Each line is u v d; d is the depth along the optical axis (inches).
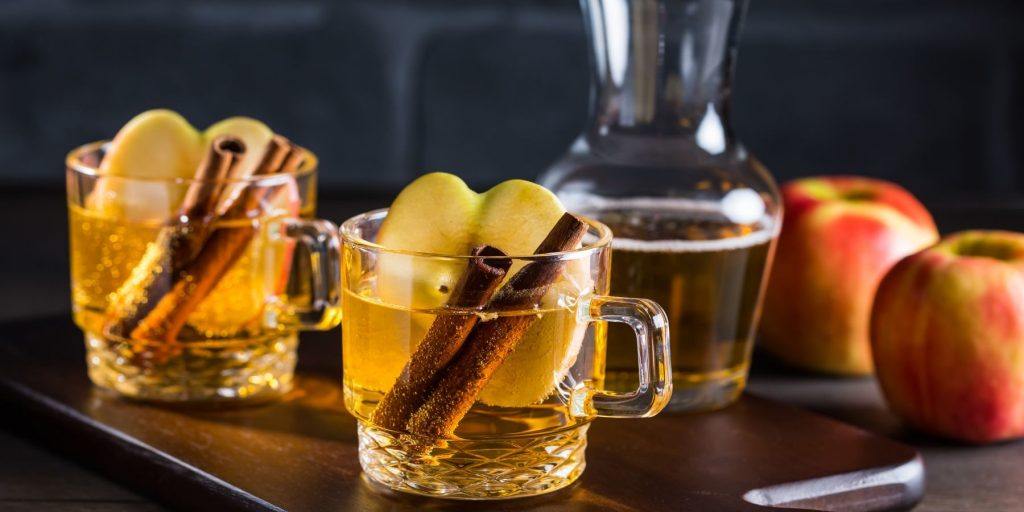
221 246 27.8
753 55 55.8
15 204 45.0
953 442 30.3
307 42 54.9
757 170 30.2
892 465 27.1
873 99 56.1
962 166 56.4
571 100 55.8
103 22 54.5
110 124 55.3
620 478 26.4
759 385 32.7
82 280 28.6
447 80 55.6
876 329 30.5
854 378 33.3
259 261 28.1
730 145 30.1
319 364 31.3
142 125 28.3
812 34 55.6
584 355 24.9
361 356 24.8
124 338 28.4
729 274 29.1
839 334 32.6
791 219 32.9
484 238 24.6
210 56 54.8
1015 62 55.5
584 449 26.3
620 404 25.0
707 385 29.4
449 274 24.0
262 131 29.0
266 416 28.5
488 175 56.6
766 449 27.7
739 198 29.3
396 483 25.4
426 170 56.3
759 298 30.0
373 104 55.5
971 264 29.7
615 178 29.3
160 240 27.8
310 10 54.8
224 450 27.0
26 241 40.7
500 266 23.9
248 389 28.9
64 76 54.8
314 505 25.0
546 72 55.5
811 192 34.3
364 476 26.1
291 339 29.6
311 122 55.6
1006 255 30.5
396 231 24.8
